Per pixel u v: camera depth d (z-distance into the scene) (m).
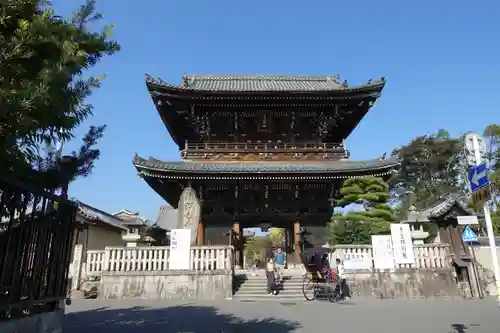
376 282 20.89
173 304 18.23
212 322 13.05
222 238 29.59
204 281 20.39
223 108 31.19
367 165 28.06
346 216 24.12
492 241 8.30
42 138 7.10
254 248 64.62
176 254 20.89
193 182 28.64
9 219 7.20
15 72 6.23
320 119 31.72
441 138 67.12
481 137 8.84
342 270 20.58
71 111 7.08
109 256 21.23
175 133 35.66
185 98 29.61
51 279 8.99
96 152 8.73
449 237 21.95
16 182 7.11
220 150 30.69
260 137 32.44
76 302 18.98
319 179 28.70
